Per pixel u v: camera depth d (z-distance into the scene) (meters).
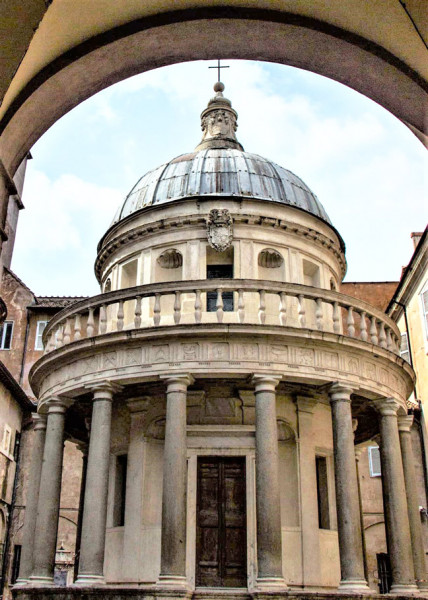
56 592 17.17
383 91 9.82
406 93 9.52
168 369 18.34
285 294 19.41
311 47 9.75
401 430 22.47
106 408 19.08
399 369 21.25
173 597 15.80
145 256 24.64
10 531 34.31
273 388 18.31
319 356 19.03
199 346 18.48
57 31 8.50
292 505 20.69
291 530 20.17
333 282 26.53
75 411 23.52
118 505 21.72
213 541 19.98
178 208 24.59
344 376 19.22
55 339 21.83
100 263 27.83
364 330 20.34
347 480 18.14
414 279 33.44
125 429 22.03
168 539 16.78
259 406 18.05
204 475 20.70
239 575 19.59
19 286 41.91
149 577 19.56
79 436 25.55
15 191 9.52
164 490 17.31
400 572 18.77
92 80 9.77
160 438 21.50
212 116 31.12
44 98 9.28
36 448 22.56
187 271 23.58
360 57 9.53
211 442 20.66
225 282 19.08
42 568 19.14
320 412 22.47
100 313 20.25
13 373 39.69
